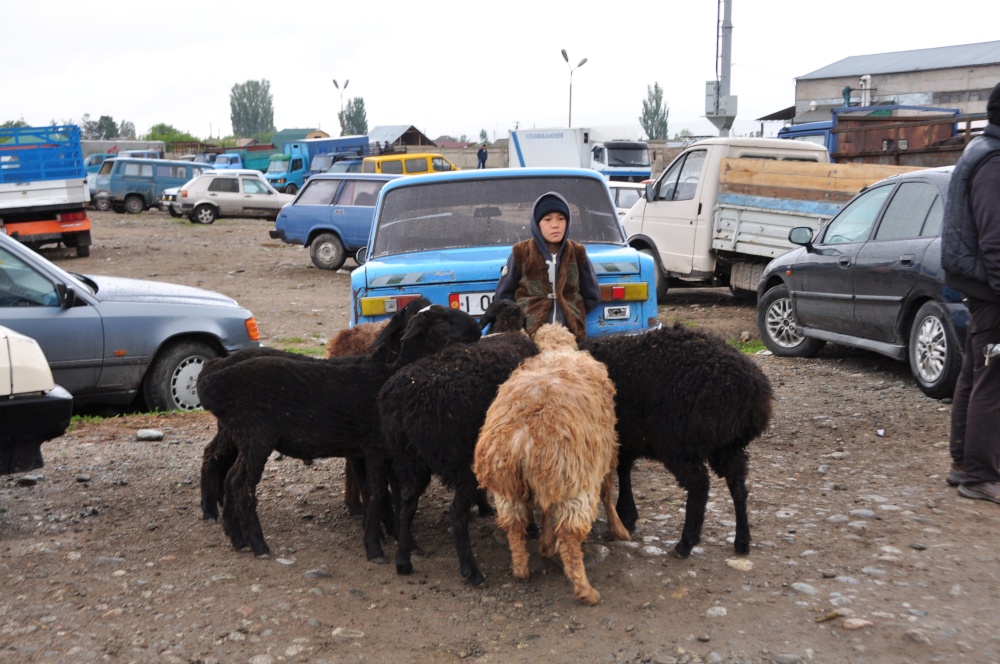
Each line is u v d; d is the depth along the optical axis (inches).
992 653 157.4
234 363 202.5
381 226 315.0
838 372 383.9
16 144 903.7
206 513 228.4
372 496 206.2
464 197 314.0
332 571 198.8
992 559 195.6
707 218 562.6
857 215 386.0
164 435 316.5
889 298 345.4
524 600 183.0
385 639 167.9
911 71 2427.4
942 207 328.5
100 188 1599.4
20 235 895.1
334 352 246.2
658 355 195.6
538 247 235.3
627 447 205.6
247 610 175.8
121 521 229.5
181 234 1208.2
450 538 220.5
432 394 184.1
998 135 219.8
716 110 1191.6
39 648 159.2
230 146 3319.4
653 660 158.6
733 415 187.8
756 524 220.2
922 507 228.7
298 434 201.0
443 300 272.8
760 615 173.2
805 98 2642.7
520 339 207.5
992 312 223.9
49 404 222.4
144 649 160.6
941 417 306.3
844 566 194.4
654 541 210.7
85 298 331.6
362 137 1860.2
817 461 270.4
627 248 293.6
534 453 168.2
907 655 157.8
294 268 867.4
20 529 222.5
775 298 430.9
